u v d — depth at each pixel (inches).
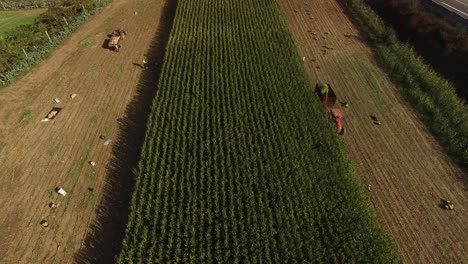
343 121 1178.0
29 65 1423.5
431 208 932.6
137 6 1860.2
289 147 1019.9
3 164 1049.5
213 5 1733.5
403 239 866.1
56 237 876.0
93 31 1659.7
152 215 864.9
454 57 1368.1
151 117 1125.7
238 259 783.7
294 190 906.1
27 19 1806.1
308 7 1804.9
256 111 1134.4
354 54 1475.1
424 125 1163.3
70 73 1398.9
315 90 1261.1
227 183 935.0
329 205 876.6
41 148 1097.4
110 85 1341.0
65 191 972.6
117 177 1010.7
